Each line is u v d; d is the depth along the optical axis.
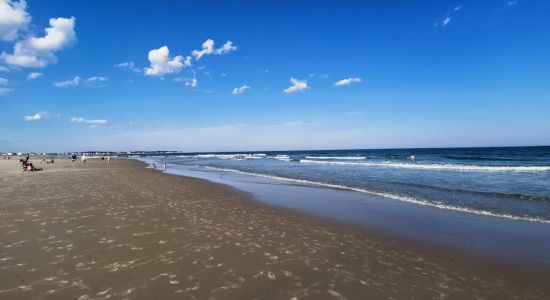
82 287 4.80
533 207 11.69
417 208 11.66
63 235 7.44
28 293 4.59
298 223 9.30
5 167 35.84
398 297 4.74
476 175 23.92
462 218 10.06
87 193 13.94
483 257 6.54
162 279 5.15
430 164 38.59
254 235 7.85
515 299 4.79
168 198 13.11
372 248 7.04
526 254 6.73
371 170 30.47
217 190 16.14
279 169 33.56
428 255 6.63
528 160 43.97
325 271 5.65
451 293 4.93
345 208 11.66
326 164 42.88
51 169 31.84
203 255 6.30
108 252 6.34
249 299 4.57
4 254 6.14
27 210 10.11
